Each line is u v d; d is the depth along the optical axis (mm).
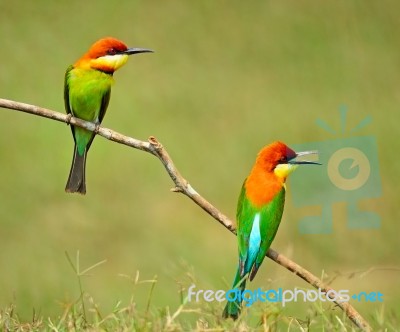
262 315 8883
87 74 11586
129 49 11727
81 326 9234
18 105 9477
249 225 9914
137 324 8891
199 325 8891
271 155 10055
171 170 9289
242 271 9875
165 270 14367
